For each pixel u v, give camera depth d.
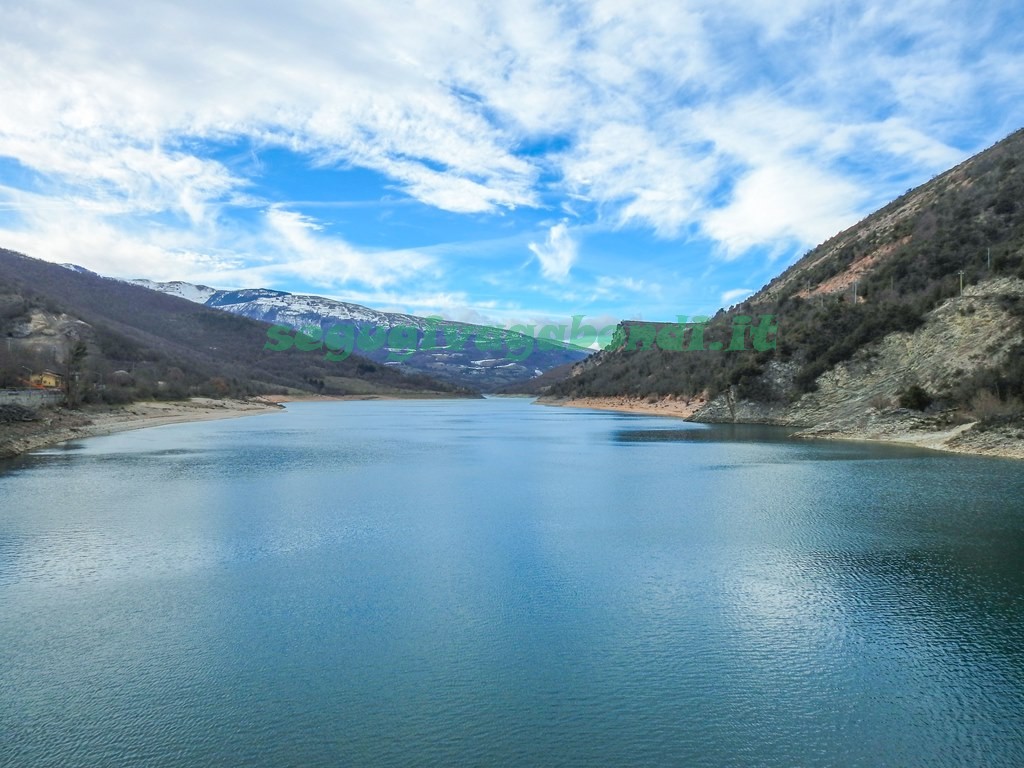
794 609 18.08
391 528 27.11
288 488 36.50
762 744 12.09
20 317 126.81
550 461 49.28
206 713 13.06
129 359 135.50
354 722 12.76
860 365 73.62
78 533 26.11
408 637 16.44
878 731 12.48
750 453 52.56
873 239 117.44
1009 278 61.44
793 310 109.38
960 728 12.58
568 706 13.32
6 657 15.41
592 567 21.75
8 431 56.72
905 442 55.44
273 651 15.68
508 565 22.03
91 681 14.30
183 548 24.05
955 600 18.59
